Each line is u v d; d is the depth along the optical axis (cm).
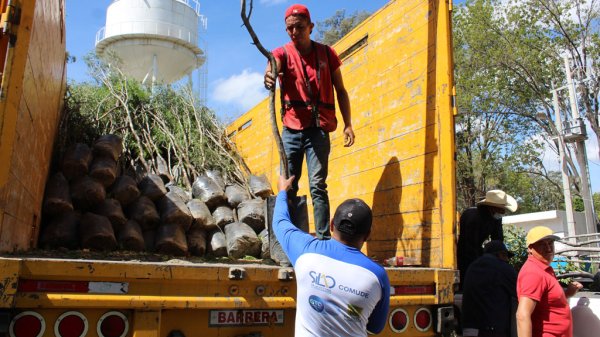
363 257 209
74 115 490
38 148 297
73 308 206
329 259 205
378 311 208
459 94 1903
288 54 358
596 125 1823
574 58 1847
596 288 409
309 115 349
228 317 239
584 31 1844
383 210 382
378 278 205
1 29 219
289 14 352
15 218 238
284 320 252
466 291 351
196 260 350
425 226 336
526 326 302
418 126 354
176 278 223
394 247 366
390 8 400
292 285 251
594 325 340
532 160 1925
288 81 356
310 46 363
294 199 309
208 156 537
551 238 313
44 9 282
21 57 217
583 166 1456
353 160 429
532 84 1870
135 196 381
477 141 2005
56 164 390
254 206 419
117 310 214
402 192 362
